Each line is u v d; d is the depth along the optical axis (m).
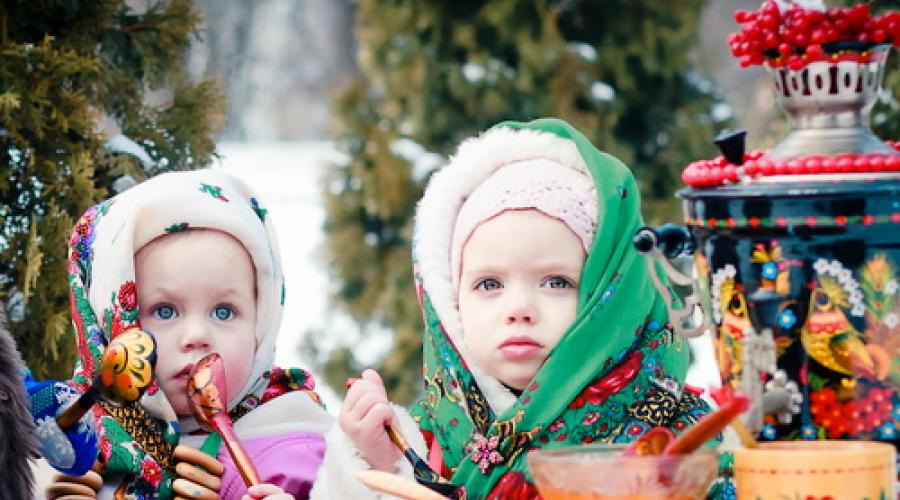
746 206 1.66
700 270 1.75
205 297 2.27
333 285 6.33
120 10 2.92
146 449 2.25
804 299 1.66
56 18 2.82
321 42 15.02
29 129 2.73
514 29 5.92
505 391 2.06
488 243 2.05
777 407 1.67
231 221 2.29
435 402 2.11
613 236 2.04
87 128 2.74
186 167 2.92
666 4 5.99
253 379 2.35
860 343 1.65
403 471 2.05
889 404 1.67
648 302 2.03
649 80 5.97
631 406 2.01
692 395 2.09
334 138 6.29
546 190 2.07
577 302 2.05
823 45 1.68
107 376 1.97
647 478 1.51
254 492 2.03
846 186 1.62
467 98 5.95
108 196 2.81
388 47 6.18
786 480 1.56
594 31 5.99
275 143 14.43
